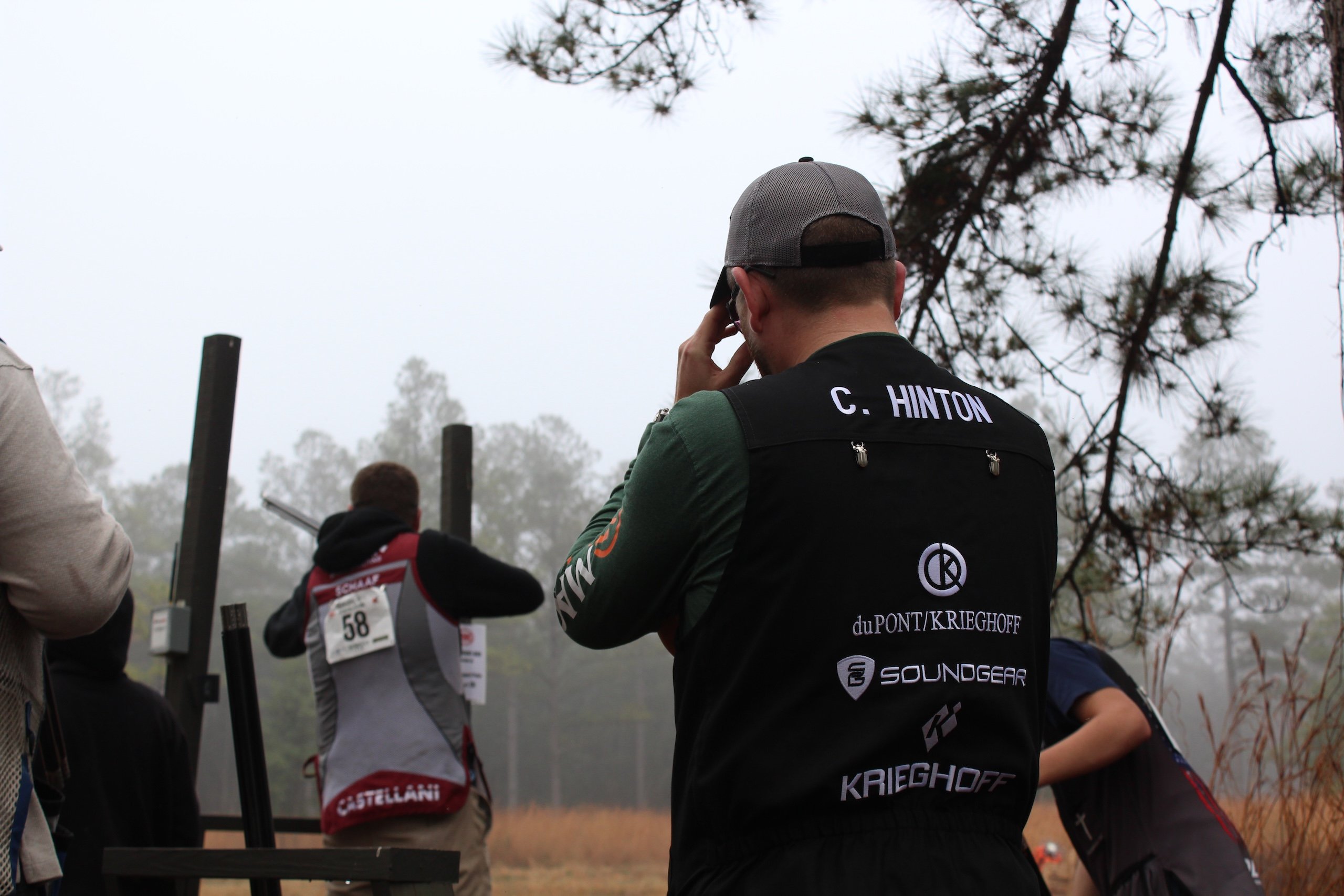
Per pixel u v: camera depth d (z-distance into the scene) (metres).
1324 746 3.41
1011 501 1.37
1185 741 4.02
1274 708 3.58
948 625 1.27
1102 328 4.50
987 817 1.26
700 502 1.29
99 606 1.50
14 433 1.46
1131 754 2.30
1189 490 4.38
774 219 1.46
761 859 1.21
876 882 1.17
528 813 23.75
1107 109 4.34
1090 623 4.29
